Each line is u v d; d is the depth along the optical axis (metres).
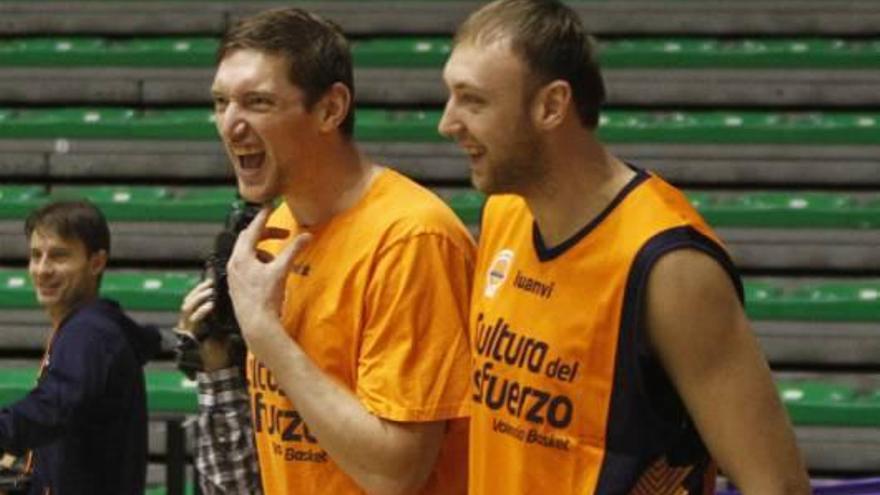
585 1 21.62
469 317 6.54
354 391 6.66
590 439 5.72
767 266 17.92
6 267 18.77
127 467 11.12
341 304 6.62
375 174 6.81
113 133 20.02
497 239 6.16
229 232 7.12
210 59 21.09
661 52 20.39
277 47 6.50
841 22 21.11
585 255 5.71
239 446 7.24
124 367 10.98
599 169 5.77
